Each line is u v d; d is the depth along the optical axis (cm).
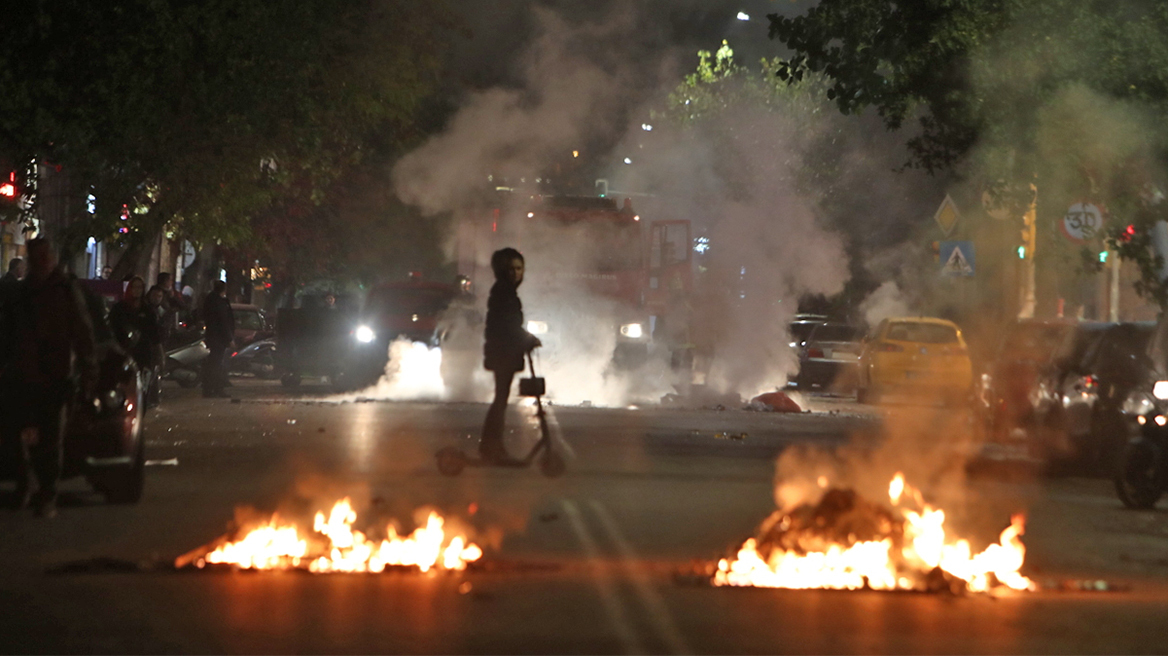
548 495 2692
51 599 1589
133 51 5188
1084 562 2069
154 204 5916
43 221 6362
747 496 2739
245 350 8794
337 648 1370
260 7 5638
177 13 5356
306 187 10019
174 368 6869
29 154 5347
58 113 5153
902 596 1705
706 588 1719
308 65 6041
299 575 1759
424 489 2733
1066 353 3806
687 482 2989
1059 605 1678
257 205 6456
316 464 3206
